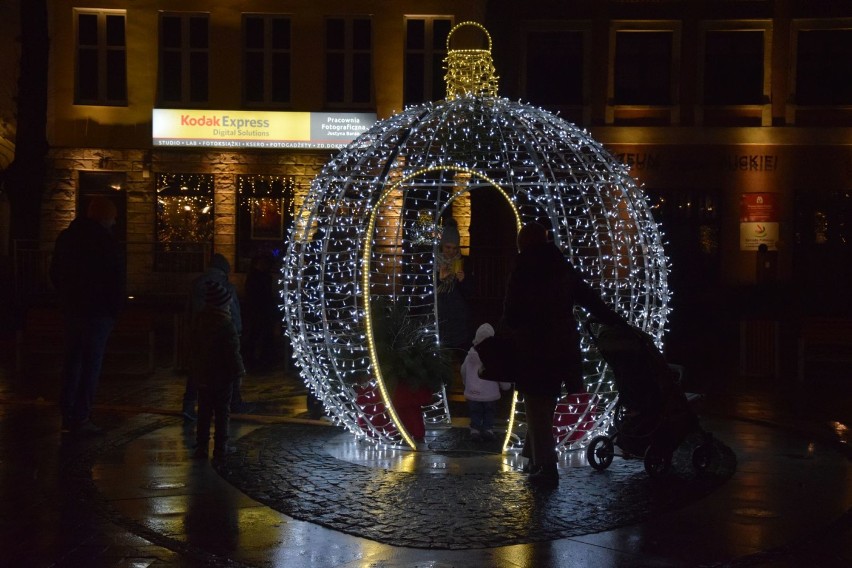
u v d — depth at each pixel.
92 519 6.18
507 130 9.03
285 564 5.33
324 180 8.91
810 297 22.00
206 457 8.03
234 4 23.03
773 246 23.84
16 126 22.97
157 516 6.26
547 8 24.09
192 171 23.00
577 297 7.08
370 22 23.20
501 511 6.35
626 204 8.92
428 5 23.11
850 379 13.48
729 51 24.02
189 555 5.47
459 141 8.78
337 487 7.01
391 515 6.26
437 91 23.30
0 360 14.92
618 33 24.14
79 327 8.84
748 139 23.95
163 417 10.04
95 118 22.83
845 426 9.64
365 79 23.33
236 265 23.14
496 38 24.20
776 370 13.62
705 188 24.09
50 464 7.74
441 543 5.67
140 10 22.84
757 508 6.46
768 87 23.88
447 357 8.78
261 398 11.69
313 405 9.98
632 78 24.23
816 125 23.80
